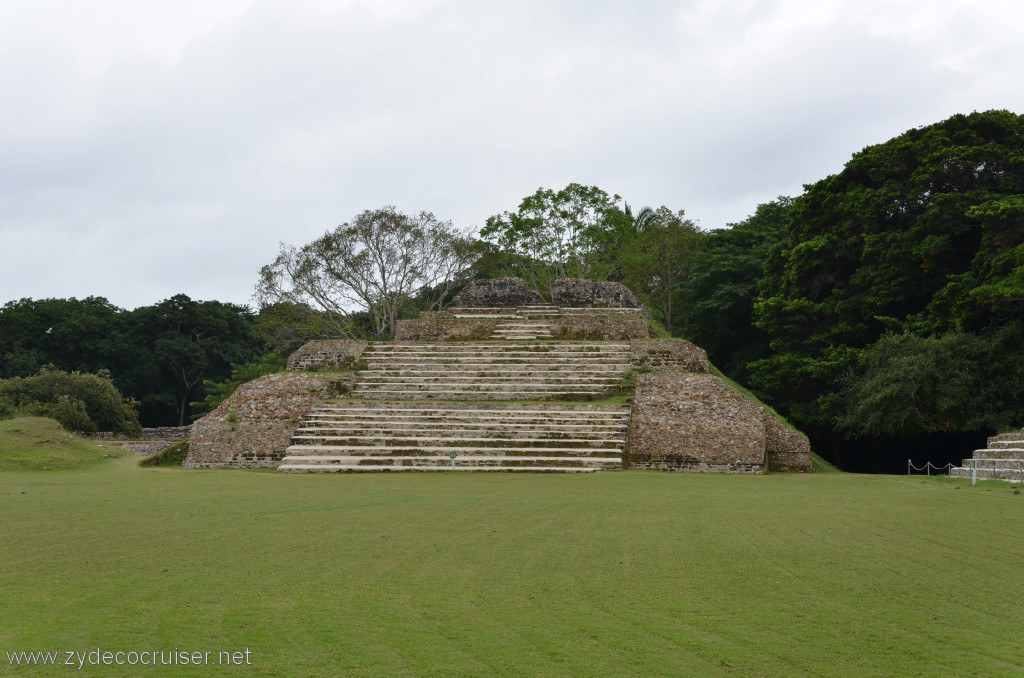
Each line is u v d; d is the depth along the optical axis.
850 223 35.28
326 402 27.14
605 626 6.88
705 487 18.23
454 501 15.09
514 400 28.31
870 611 7.36
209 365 68.88
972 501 15.12
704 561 9.41
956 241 32.56
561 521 12.46
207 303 70.38
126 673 5.70
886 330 33.34
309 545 10.37
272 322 50.97
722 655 6.18
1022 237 28.59
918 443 35.59
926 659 6.11
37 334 65.50
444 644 6.38
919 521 12.43
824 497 15.95
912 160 34.25
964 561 9.44
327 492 16.80
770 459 25.45
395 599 7.69
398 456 23.36
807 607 7.48
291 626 6.82
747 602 7.64
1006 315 27.36
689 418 25.19
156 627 6.77
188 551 9.98
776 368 35.12
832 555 9.74
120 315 68.19
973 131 33.31
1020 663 6.03
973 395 26.61
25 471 23.03
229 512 13.48
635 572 8.84
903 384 26.56
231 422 26.23
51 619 6.97
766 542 10.59
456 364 31.20
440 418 25.86
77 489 17.53
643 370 30.44
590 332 35.03
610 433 24.55
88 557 9.62
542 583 8.34
